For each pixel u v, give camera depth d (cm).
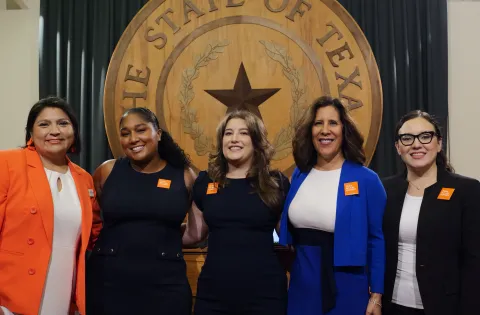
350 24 334
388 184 217
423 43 346
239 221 205
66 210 193
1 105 363
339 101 213
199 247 287
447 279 188
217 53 342
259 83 339
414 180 210
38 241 184
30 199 184
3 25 367
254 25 341
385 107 341
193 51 344
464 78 348
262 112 338
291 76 336
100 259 206
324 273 197
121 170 221
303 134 217
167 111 343
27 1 365
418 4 346
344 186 204
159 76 343
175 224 214
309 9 339
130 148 211
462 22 350
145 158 213
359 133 212
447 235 190
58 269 188
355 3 347
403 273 199
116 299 199
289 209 212
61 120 197
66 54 359
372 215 203
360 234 198
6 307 178
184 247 252
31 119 198
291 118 334
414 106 344
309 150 217
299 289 203
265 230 208
